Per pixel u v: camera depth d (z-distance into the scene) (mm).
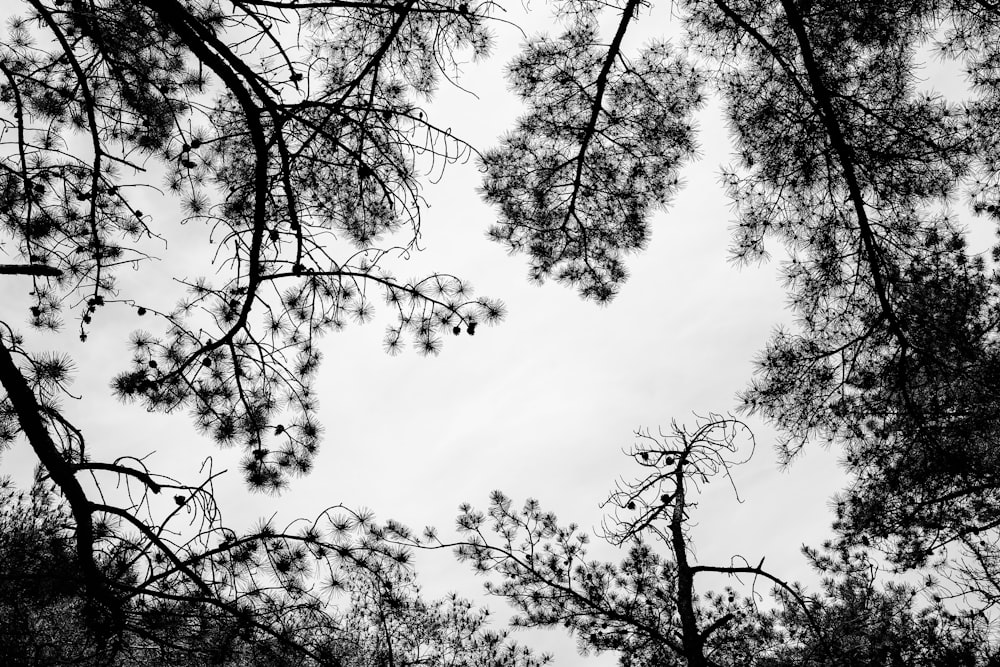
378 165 5605
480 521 9078
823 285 7422
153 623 4039
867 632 7699
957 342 7012
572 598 8477
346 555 4766
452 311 5668
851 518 9094
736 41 7469
